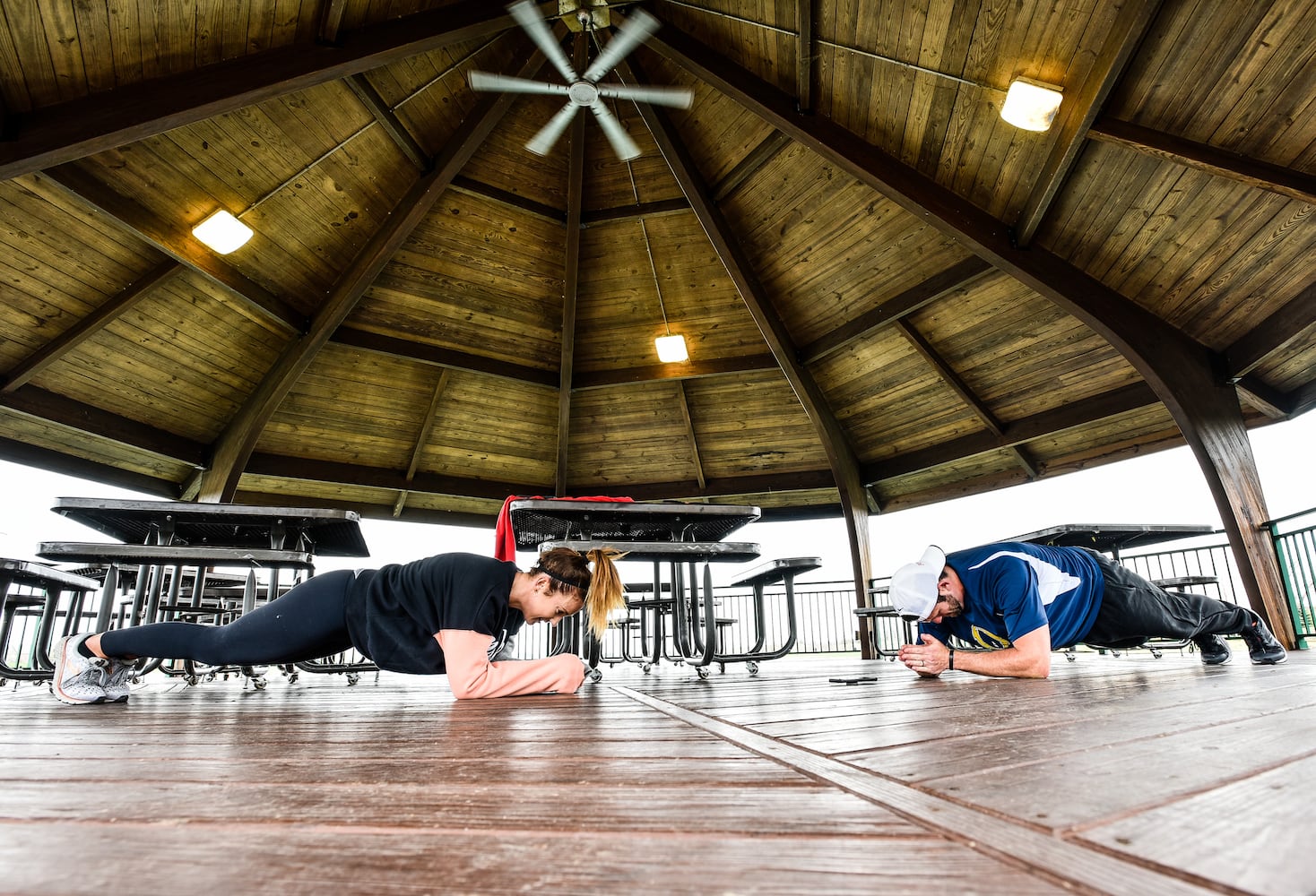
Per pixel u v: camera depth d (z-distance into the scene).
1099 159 5.00
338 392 8.36
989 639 2.74
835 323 7.91
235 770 1.03
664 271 7.98
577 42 6.02
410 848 0.60
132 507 3.36
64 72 4.22
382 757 1.14
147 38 4.34
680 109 6.89
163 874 0.53
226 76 4.64
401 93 6.10
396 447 9.11
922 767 0.94
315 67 4.85
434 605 2.25
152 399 7.27
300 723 1.74
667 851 0.58
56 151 4.21
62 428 7.12
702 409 9.20
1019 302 6.95
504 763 1.07
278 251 6.71
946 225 5.78
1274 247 4.93
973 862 0.54
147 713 2.12
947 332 7.57
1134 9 3.83
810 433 9.32
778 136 6.60
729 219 7.49
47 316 6.02
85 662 2.39
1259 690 1.91
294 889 0.50
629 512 3.63
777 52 5.65
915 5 4.75
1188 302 5.71
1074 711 1.55
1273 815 0.63
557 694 2.55
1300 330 5.18
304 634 2.21
